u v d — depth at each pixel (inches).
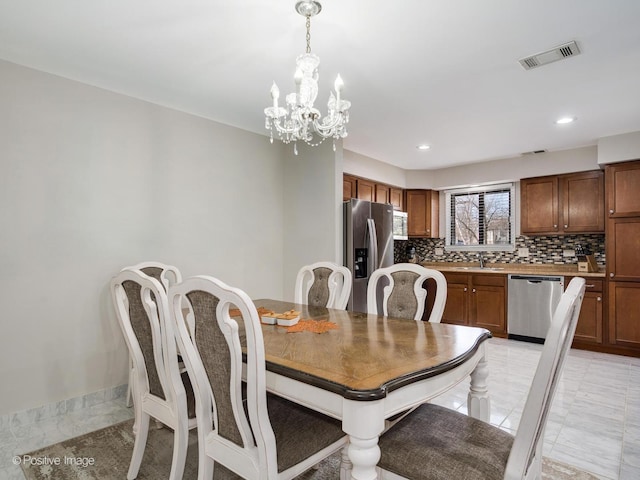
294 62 94.8
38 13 74.1
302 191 162.4
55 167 101.4
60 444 85.0
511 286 178.7
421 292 92.0
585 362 144.6
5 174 93.3
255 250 155.6
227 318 48.8
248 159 153.4
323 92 111.7
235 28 79.6
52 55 91.5
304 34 81.6
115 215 113.2
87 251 107.1
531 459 48.3
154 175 122.6
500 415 99.8
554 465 77.2
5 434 89.7
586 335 160.9
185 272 131.0
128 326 72.2
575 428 93.0
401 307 94.0
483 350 69.3
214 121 140.6
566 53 89.0
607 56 90.4
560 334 39.9
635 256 149.6
